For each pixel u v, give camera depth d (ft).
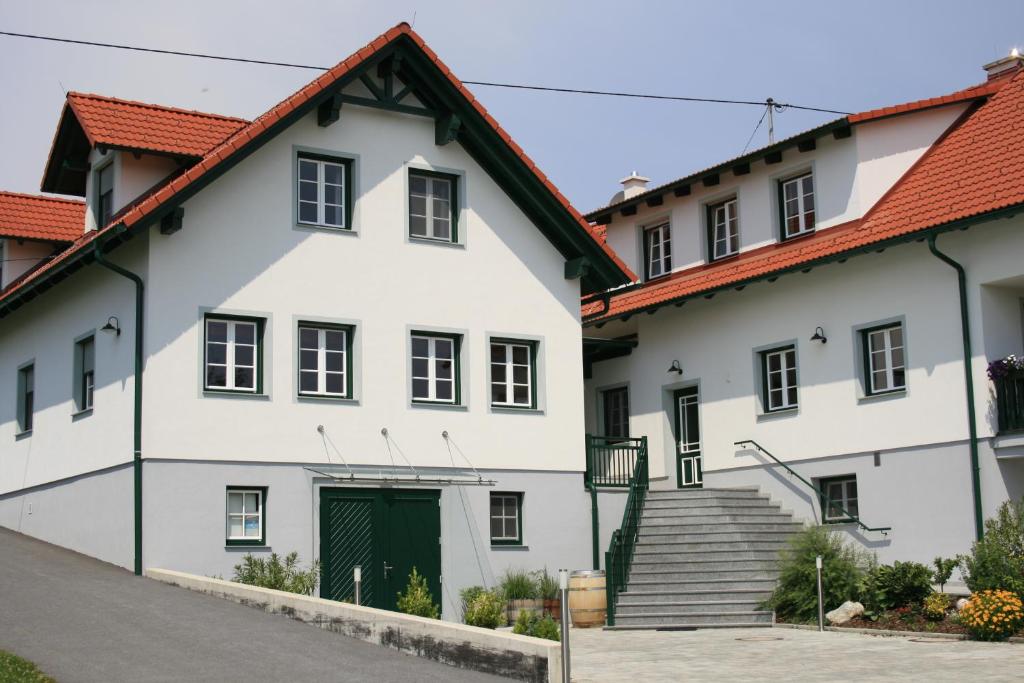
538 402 79.30
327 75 71.51
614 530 80.23
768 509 81.92
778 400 83.71
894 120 81.15
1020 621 57.72
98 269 73.51
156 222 67.51
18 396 84.64
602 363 97.30
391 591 72.13
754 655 55.21
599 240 80.43
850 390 78.02
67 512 75.05
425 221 77.25
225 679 43.88
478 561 75.31
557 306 80.94
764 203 86.79
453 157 78.18
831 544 69.56
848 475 78.13
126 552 67.10
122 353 69.36
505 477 77.15
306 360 72.23
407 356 74.84
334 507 71.31
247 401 69.36
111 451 69.67
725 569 74.49
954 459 71.26
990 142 75.66
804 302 81.66
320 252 72.79
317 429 71.20
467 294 77.51
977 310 70.59
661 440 91.09
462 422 76.18
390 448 73.41
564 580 43.93
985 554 62.13
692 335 89.86
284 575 65.87
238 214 70.38
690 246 92.22
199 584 61.16
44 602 57.11
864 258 77.82
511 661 45.27
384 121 75.97
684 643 61.21
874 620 64.18
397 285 75.05
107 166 76.89
